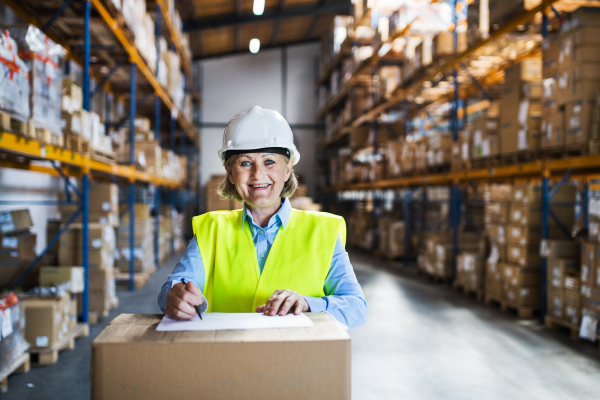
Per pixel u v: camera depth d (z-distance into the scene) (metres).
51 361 3.51
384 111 11.13
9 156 3.93
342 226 1.44
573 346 4.07
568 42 4.23
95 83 7.77
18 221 4.23
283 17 13.12
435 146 7.48
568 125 4.26
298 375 0.88
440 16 7.85
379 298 6.13
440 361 3.70
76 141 3.94
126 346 0.85
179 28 9.64
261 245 1.39
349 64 11.68
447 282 7.30
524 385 3.21
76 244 4.65
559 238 5.04
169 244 10.38
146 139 7.57
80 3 4.88
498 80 7.70
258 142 1.28
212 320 1.05
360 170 11.95
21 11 5.04
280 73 16.70
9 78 2.68
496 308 5.57
